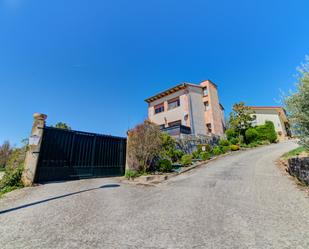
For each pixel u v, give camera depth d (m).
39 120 7.70
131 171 9.63
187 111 24.00
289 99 6.14
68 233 3.37
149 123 10.73
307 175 6.54
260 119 30.34
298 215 4.19
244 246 2.91
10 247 2.85
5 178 6.94
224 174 9.39
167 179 9.08
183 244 2.99
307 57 5.89
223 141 21.86
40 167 7.41
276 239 3.13
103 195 6.10
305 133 5.83
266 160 12.77
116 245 2.94
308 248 2.81
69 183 7.64
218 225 3.75
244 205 5.00
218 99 30.12
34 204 5.01
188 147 16.58
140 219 4.09
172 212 4.54
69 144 8.55
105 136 10.16
